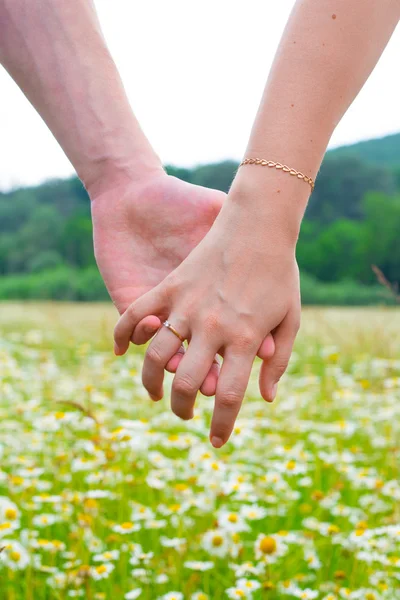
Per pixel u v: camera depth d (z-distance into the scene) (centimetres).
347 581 128
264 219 85
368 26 85
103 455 138
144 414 219
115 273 97
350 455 167
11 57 96
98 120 96
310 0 85
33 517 144
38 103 98
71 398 225
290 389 273
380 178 2247
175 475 154
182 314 87
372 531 127
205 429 196
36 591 122
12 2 95
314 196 2202
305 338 389
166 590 124
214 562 130
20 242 2127
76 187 2389
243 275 86
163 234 96
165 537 133
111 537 130
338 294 1038
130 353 368
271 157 85
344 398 224
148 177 97
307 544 131
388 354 291
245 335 86
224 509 139
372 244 1619
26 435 177
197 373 87
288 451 163
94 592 120
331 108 86
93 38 96
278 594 123
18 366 320
